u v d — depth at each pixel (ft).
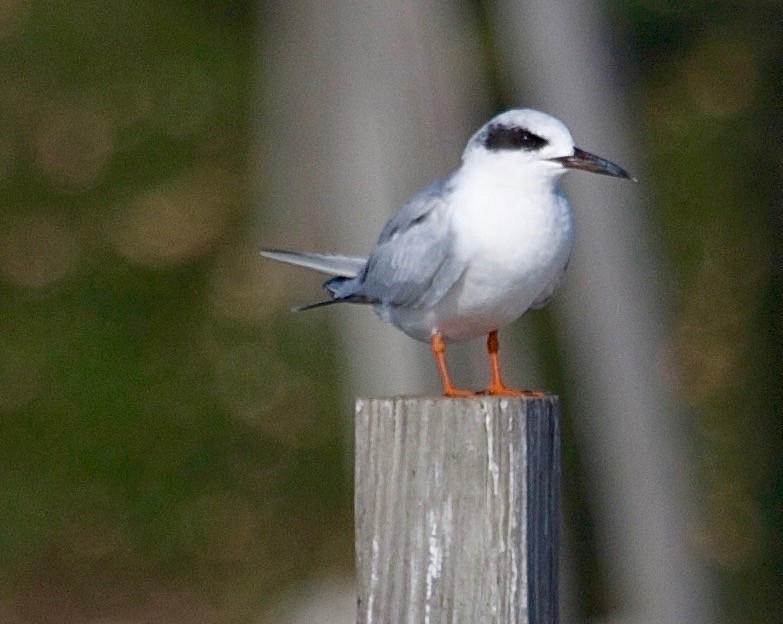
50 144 60.70
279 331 55.31
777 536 49.11
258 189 57.88
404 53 37.37
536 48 40.24
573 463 47.70
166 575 48.42
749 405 52.65
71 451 51.34
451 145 37.32
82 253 57.62
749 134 57.93
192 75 62.69
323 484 51.26
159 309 56.13
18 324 55.26
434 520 18.04
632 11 57.06
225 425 52.75
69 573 47.91
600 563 43.47
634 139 43.80
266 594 47.34
